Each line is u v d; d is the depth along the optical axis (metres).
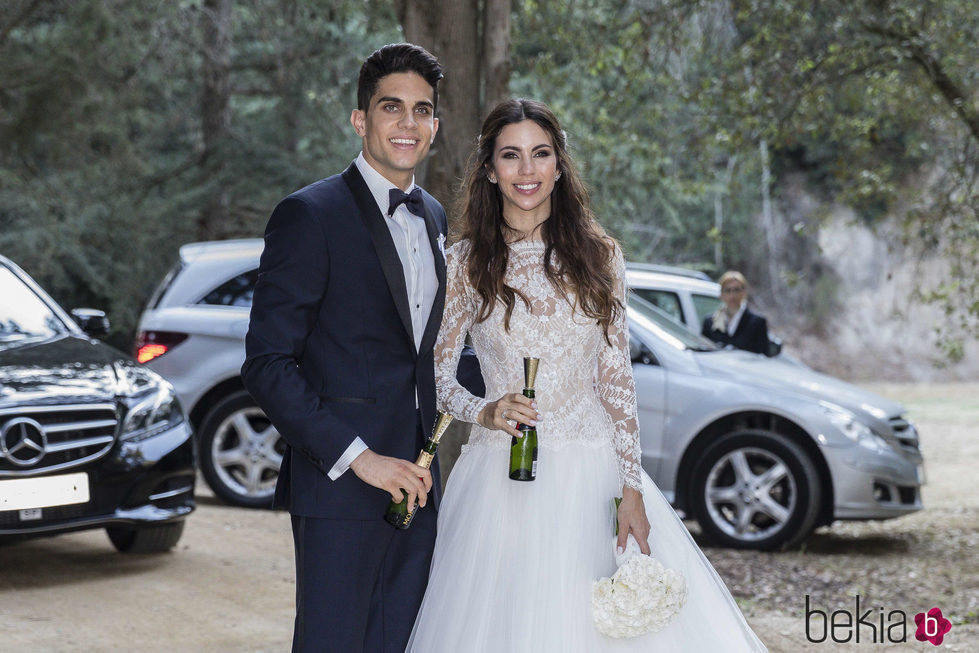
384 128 3.34
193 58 18.23
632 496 3.51
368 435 3.25
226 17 17.56
